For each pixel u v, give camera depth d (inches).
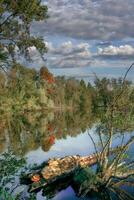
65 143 1419.8
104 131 871.1
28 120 2765.7
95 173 745.0
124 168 784.3
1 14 1274.6
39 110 3853.3
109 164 769.6
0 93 3088.1
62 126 2241.6
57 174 802.8
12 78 1592.0
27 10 1273.4
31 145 1365.7
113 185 701.3
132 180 738.8
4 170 434.6
